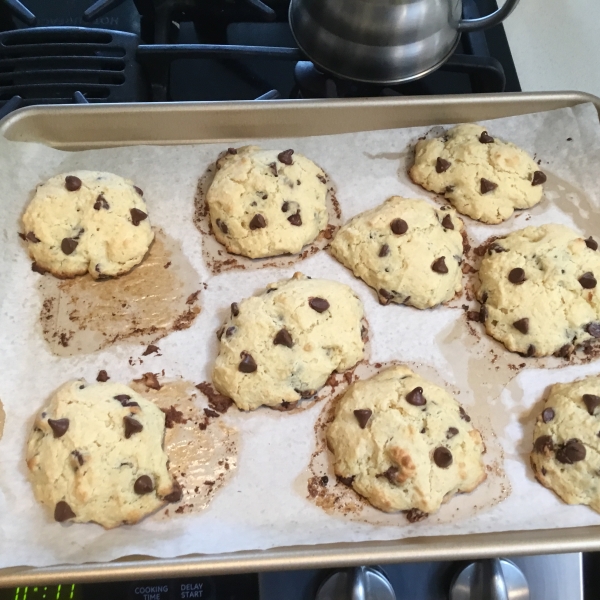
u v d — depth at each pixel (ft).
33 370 1.55
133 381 1.56
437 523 1.42
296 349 1.56
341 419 1.51
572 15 2.07
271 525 1.41
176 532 1.40
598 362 1.62
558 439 1.48
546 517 1.43
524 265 1.66
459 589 1.34
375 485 1.43
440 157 1.77
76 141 1.77
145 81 1.87
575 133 1.78
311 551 1.31
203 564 1.30
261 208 1.70
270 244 1.69
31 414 1.51
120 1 1.95
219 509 1.43
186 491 1.46
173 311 1.64
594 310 1.63
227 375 1.54
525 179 1.76
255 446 1.51
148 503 1.42
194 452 1.50
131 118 1.72
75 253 1.64
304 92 1.91
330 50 1.73
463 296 1.70
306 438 1.53
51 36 1.88
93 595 1.34
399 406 1.49
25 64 1.84
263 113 1.74
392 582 1.36
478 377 1.59
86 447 1.43
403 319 1.66
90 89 1.82
